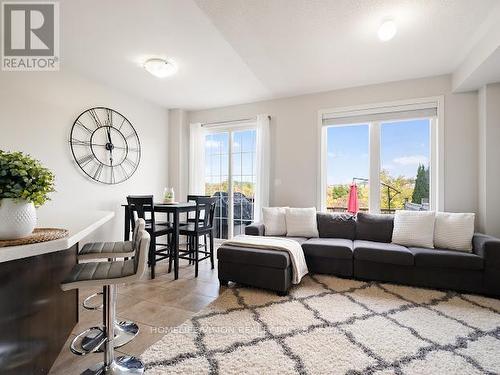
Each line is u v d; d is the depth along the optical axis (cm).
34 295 134
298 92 408
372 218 343
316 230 362
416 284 277
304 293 262
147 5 214
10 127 274
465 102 333
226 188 483
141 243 134
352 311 223
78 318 205
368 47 278
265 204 427
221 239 485
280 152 430
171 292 266
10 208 112
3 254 95
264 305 235
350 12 222
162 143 479
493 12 221
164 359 160
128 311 225
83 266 147
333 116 398
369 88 378
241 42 269
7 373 113
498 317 212
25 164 117
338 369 152
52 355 155
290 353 166
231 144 478
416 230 305
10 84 274
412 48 279
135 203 318
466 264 255
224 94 418
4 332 112
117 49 283
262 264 262
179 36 259
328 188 412
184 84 378
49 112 307
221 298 251
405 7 215
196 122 499
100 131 367
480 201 322
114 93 389
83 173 344
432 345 175
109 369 146
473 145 329
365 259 289
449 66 319
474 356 163
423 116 351
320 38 261
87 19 232
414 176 366
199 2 210
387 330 193
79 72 338
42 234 124
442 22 235
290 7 216
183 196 496
